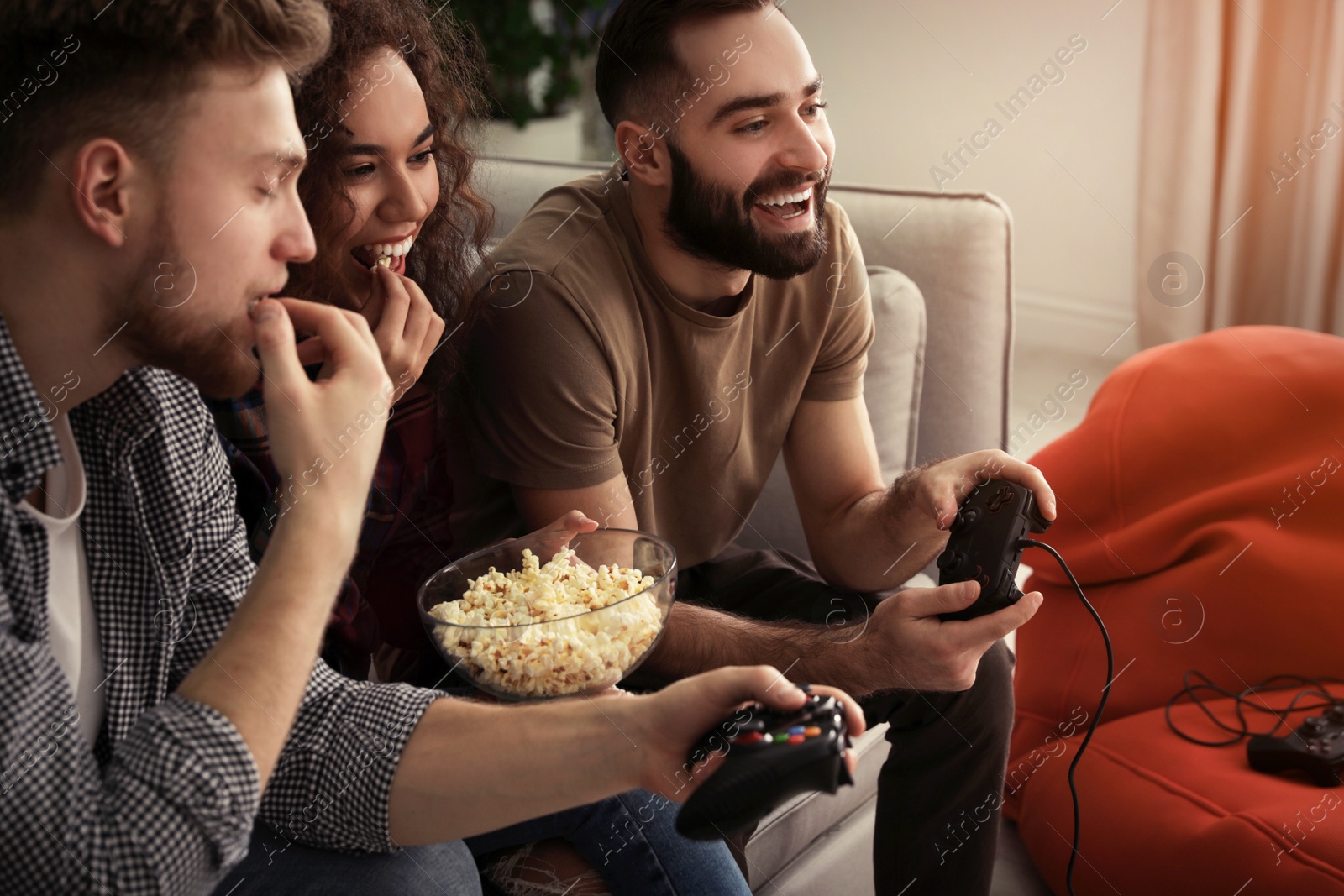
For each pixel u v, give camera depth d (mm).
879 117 3336
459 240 1232
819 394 1366
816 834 1227
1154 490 1369
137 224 654
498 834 919
